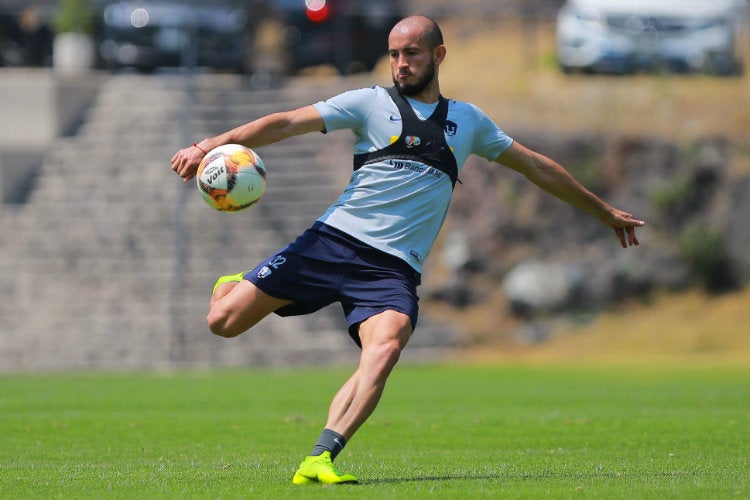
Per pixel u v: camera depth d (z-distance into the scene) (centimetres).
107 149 8581
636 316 7869
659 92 9112
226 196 2412
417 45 2423
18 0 10219
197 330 7044
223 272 7469
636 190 8381
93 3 9944
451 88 9331
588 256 8169
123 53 9125
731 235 8138
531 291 7906
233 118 8825
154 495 2231
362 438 3469
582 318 7856
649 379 5900
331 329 7181
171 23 9125
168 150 8469
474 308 7975
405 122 2430
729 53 9438
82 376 6147
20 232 7994
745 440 3353
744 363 6888
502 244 8250
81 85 8975
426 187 2434
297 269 2412
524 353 7531
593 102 8975
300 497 2139
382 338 2334
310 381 5731
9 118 8762
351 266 2408
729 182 8294
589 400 4741
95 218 8006
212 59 9250
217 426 3759
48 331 7156
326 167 8519
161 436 3512
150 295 7350
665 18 9369
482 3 10206
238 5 9462
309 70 10475
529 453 3078
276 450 3186
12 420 3928
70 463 2877
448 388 5356
